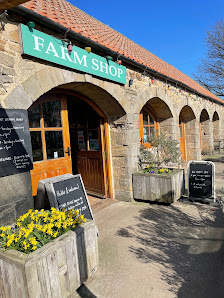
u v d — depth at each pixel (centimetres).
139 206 496
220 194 536
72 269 225
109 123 538
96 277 261
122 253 309
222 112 1570
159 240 341
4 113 271
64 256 215
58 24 324
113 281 253
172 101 744
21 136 289
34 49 299
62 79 348
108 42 514
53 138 414
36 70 312
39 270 189
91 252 256
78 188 344
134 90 537
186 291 232
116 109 509
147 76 596
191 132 1023
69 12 541
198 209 458
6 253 198
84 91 449
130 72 528
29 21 296
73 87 420
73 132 621
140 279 254
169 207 478
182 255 298
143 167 591
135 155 540
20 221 245
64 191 322
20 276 183
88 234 251
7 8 253
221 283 240
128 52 578
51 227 230
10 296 196
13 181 279
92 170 582
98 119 543
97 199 558
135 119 540
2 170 267
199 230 367
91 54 396
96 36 473
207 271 262
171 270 267
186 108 930
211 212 437
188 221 404
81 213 336
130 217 436
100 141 548
